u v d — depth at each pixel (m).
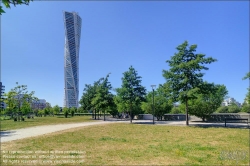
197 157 8.06
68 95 140.62
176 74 23.14
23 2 2.83
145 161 7.47
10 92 43.94
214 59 22.30
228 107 50.44
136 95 28.64
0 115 50.28
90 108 48.28
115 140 12.32
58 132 16.77
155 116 40.25
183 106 33.22
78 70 146.75
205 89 22.50
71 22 146.25
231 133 15.96
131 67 29.12
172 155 8.38
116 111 54.66
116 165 6.98
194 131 17.55
